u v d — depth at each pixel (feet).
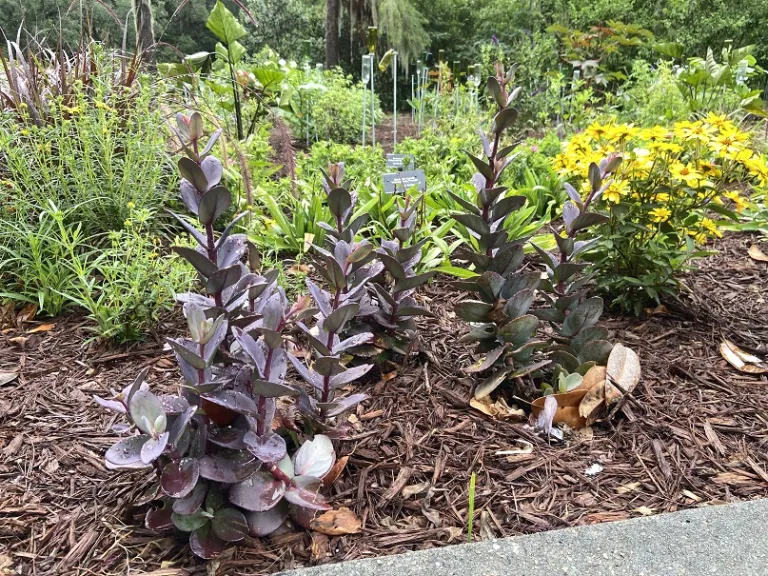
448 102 25.09
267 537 5.04
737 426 6.68
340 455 6.08
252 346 4.79
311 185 13.30
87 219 9.93
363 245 5.19
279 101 19.62
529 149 15.53
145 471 5.77
